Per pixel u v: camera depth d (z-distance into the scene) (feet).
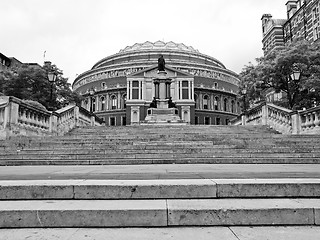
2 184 14.85
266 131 59.52
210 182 15.30
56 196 14.67
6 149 37.32
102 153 36.63
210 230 11.75
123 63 277.44
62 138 43.98
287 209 12.44
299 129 54.80
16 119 44.75
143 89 245.65
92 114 88.74
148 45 310.24
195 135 47.70
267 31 226.58
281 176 18.22
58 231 11.78
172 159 33.88
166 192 14.74
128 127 62.39
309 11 170.09
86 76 295.07
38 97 115.75
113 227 12.26
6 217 12.31
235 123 97.96
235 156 35.55
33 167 29.09
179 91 246.88
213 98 274.98
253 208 12.50
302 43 98.43
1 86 117.29
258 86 99.50
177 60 276.21
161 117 118.01
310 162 33.27
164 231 11.70
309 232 11.37
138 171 23.09
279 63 91.91
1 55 191.21
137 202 13.85
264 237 10.80
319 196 14.71
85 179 17.24
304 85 88.79
